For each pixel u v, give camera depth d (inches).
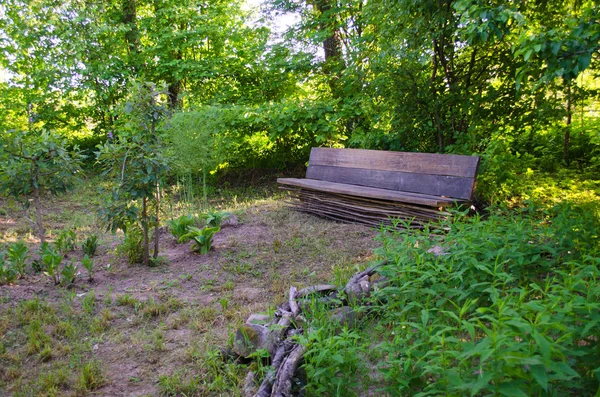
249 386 98.4
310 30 386.6
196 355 112.7
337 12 361.7
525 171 265.9
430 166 217.0
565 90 237.6
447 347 78.1
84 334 126.3
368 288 121.3
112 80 406.9
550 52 126.9
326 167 277.7
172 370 108.7
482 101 237.0
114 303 145.5
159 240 220.5
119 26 406.3
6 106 418.0
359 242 195.9
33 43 413.4
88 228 242.5
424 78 260.8
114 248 205.6
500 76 240.5
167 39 410.9
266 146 385.4
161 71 410.0
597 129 279.7
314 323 103.0
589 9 124.7
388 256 123.2
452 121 255.8
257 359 104.3
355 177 256.1
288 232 218.5
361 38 317.4
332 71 374.9
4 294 147.9
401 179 229.1
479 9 159.8
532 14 208.8
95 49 409.1
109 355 116.0
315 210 249.9
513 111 237.9
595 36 119.0
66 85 414.3
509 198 243.3
